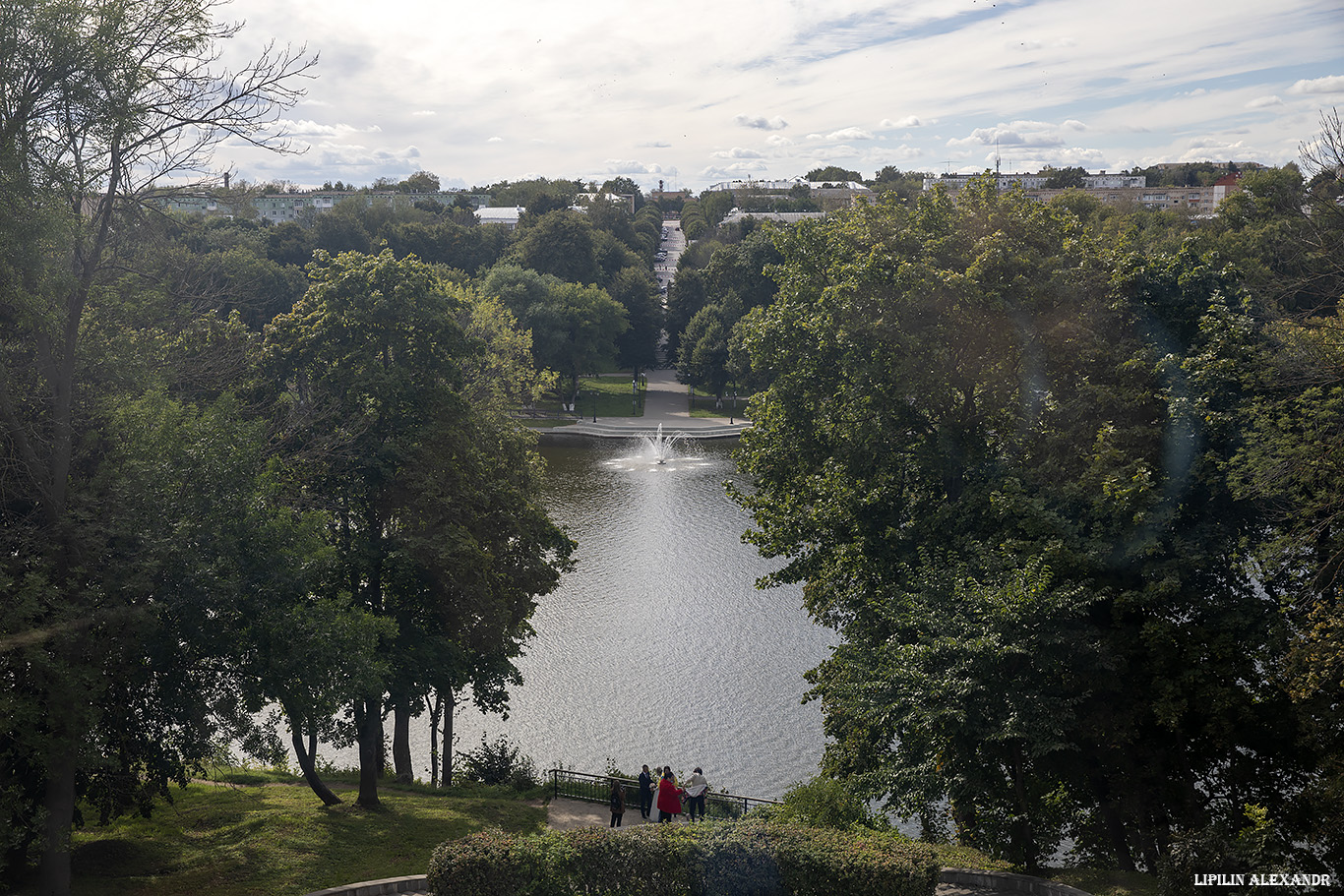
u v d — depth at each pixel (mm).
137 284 21000
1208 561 18453
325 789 24906
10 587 15562
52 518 17094
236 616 19078
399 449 26125
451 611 27000
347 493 26500
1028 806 19344
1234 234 55875
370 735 25156
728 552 56469
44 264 16500
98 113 17406
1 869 17422
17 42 16406
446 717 30656
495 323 68562
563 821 25672
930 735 17562
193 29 18219
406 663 25312
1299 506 17453
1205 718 18000
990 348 23641
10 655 16047
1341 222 36750
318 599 22203
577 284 112688
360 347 27094
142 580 16531
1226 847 14492
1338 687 16188
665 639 43406
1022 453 22656
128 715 18922
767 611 46812
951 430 23844
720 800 26688
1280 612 17234
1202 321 20297
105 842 20594
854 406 24766
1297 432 17750
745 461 28391
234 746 33969
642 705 36938
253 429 19484
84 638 16578
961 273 23188
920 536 22844
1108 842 21406
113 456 18141
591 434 98938
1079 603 17078
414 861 20469
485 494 28094
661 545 58031
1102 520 19016
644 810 25094
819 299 25500
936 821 23984
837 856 13844
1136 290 22172
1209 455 18406
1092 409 20641
